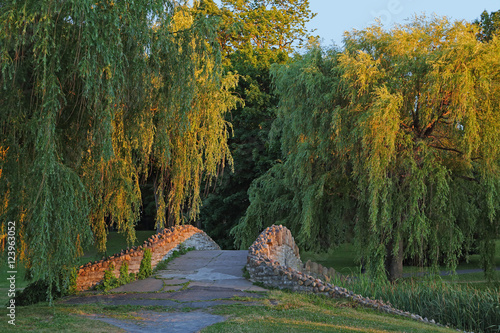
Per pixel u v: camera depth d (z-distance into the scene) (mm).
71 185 8539
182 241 17609
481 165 16734
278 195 24938
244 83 30672
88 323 8531
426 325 10133
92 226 12242
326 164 20109
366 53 17609
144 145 11797
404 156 17141
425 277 17359
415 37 17453
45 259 8109
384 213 16188
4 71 7738
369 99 17000
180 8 11609
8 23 7879
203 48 11047
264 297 11055
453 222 18406
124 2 9016
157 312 9820
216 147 16078
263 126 28719
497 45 15992
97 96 8594
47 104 8094
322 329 8336
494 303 11164
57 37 8500
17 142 8578
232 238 29859
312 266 18344
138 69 9875
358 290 13484
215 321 8930
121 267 13133
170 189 18000
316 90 18750
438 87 15609
